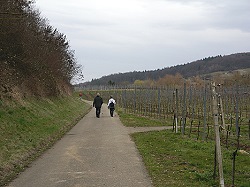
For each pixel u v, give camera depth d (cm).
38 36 3034
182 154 1213
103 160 1127
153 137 1692
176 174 918
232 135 1839
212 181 832
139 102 4106
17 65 2395
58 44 4353
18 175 919
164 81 7956
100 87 11012
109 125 2372
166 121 2716
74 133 1878
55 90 3450
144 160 1120
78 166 1032
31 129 1582
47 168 1004
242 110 3369
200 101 3388
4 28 1908
